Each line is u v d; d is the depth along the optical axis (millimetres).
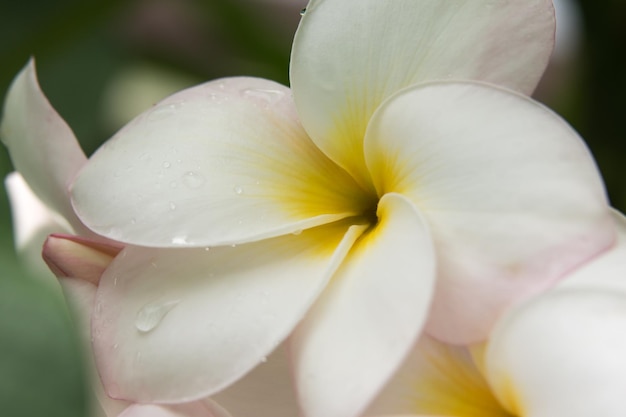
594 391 228
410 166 246
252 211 253
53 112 268
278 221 253
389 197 248
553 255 235
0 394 217
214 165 255
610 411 226
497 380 239
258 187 255
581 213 235
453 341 240
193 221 250
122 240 250
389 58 253
